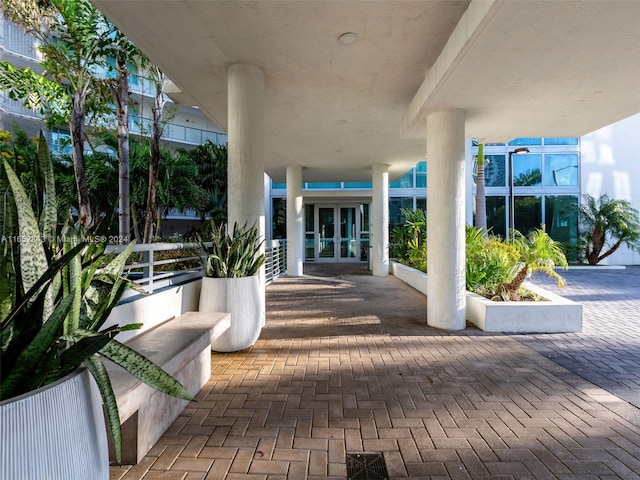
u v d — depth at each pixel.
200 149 17.42
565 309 4.97
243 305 4.11
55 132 15.28
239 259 4.21
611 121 5.88
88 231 1.78
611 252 14.17
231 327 4.05
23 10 6.15
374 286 9.29
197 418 2.68
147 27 3.90
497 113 5.41
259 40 4.15
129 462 2.13
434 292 5.25
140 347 2.58
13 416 0.98
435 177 5.22
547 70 4.02
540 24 3.15
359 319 5.75
